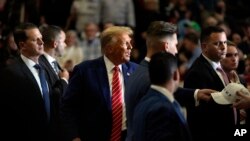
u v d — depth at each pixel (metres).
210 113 5.49
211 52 5.67
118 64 5.68
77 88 5.62
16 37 5.99
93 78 5.63
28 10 11.10
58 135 5.88
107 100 5.59
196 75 5.62
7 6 10.70
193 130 5.54
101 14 12.11
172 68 4.47
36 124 5.82
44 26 6.42
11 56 6.93
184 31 11.83
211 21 11.66
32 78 5.88
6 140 5.82
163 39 5.06
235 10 13.96
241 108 5.24
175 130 4.36
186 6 13.22
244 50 9.86
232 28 12.00
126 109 5.13
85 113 5.64
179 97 5.41
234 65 6.00
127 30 5.68
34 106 5.82
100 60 5.74
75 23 12.19
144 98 4.56
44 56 6.27
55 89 6.05
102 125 5.59
